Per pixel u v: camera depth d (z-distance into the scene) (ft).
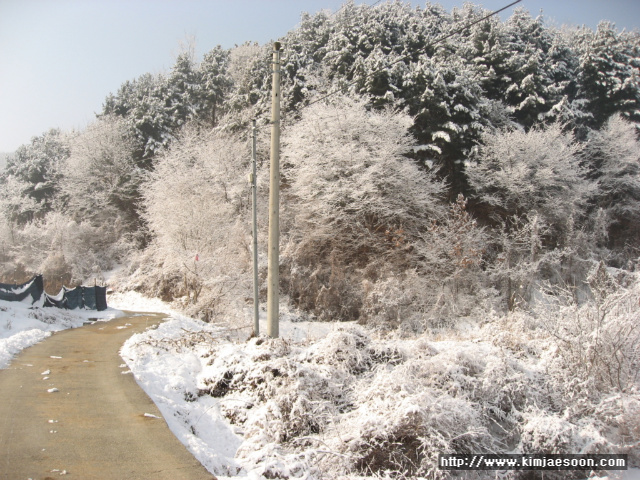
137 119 135.13
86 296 68.44
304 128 89.40
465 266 74.18
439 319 67.82
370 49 118.73
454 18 155.94
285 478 16.78
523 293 75.41
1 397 21.72
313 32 155.84
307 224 87.25
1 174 202.69
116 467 15.37
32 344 35.29
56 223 117.91
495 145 90.58
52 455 15.97
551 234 87.45
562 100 104.01
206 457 17.69
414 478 19.19
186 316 66.28
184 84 143.84
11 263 119.85
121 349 33.83
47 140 175.01
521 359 32.48
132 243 116.26
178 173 94.79
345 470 19.31
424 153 94.53
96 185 130.52
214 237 82.84
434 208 86.28
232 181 97.66
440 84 91.09
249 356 26.99
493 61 113.39
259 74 130.11
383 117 86.84
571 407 25.85
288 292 81.66
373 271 79.46
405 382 23.18
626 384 27.73
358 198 81.00
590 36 137.69
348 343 28.07
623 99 115.55
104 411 20.44
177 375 27.14
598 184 104.12
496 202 88.02
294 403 22.17
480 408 24.44
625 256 97.45
